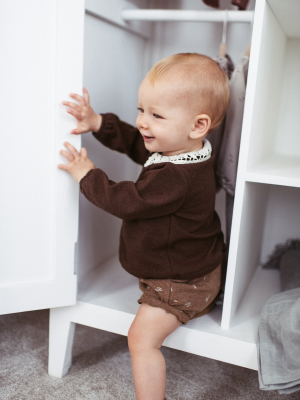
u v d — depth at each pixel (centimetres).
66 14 75
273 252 118
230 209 101
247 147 75
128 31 113
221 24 120
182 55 81
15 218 81
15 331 107
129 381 91
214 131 100
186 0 122
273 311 78
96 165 106
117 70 110
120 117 116
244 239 86
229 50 122
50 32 75
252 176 76
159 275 81
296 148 115
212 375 94
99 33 98
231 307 83
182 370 95
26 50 75
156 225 79
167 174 76
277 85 101
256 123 79
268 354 75
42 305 85
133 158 104
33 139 78
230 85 93
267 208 120
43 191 81
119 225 126
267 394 87
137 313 81
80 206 101
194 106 78
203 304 83
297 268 102
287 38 106
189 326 84
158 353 77
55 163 81
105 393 86
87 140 100
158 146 82
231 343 79
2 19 72
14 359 96
